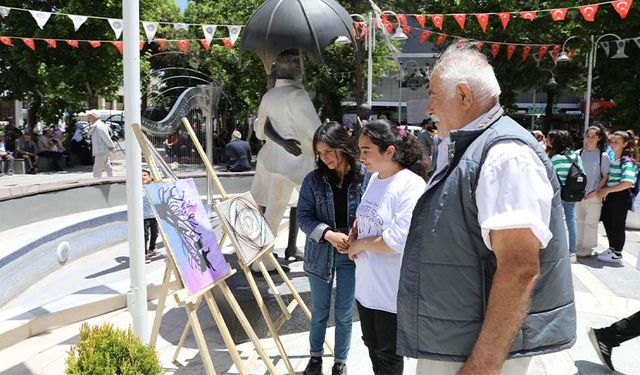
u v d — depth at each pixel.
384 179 2.76
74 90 18.44
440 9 17.77
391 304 2.67
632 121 15.85
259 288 4.26
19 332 4.04
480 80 1.78
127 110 3.33
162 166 3.25
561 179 6.22
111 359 2.20
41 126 27.64
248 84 20.25
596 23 14.76
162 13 25.03
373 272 2.72
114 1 16.83
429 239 1.77
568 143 6.25
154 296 5.16
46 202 7.62
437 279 1.75
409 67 23.41
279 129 4.45
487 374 1.56
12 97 19.78
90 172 17.52
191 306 2.71
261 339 4.09
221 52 20.94
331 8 4.43
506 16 9.37
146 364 2.27
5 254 5.00
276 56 4.35
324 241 3.03
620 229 6.55
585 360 3.78
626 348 3.96
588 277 5.98
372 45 10.46
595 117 19.59
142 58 20.77
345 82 19.61
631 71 15.93
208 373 2.69
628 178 6.27
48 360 3.73
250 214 3.37
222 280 2.98
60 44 17.55
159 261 6.65
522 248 1.56
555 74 20.23
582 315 4.69
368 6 15.80
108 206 9.11
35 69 17.52
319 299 3.27
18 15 17.00
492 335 1.58
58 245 6.28
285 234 8.52
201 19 23.59
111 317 4.66
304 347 3.97
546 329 1.69
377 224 2.66
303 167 4.53
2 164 15.66
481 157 1.69
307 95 4.54
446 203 1.74
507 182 1.60
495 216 1.58
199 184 10.73
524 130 1.74
